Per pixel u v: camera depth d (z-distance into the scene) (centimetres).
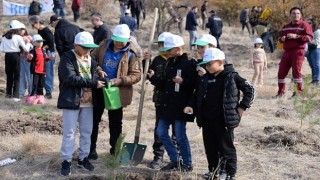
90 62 645
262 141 802
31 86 1183
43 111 1003
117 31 677
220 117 591
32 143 767
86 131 663
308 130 830
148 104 1113
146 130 893
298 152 756
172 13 2306
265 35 2253
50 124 887
